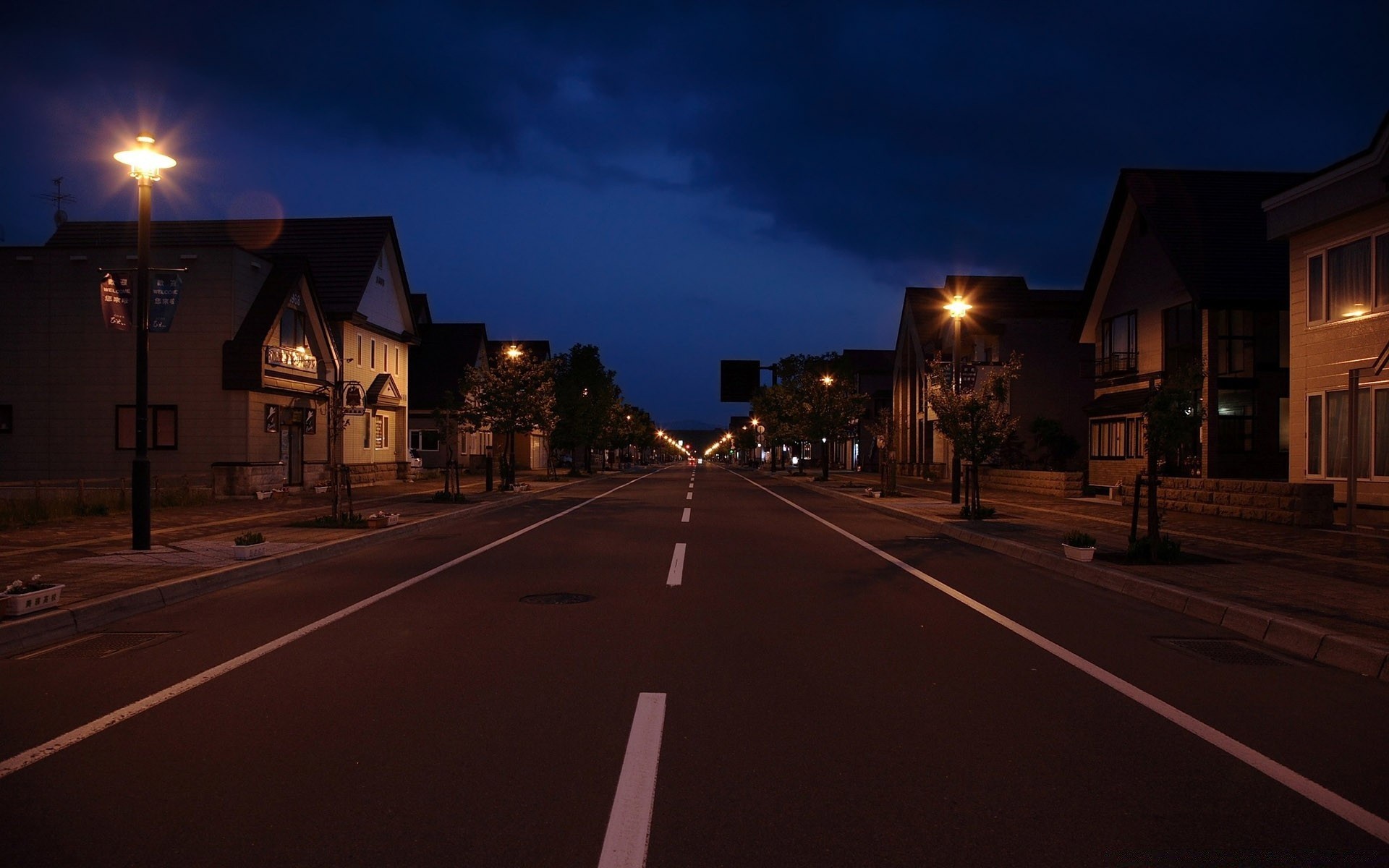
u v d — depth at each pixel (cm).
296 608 827
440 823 354
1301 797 386
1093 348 3294
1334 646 639
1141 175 2808
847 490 3103
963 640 694
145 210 1159
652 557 1216
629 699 526
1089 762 426
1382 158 1633
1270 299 2375
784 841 340
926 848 335
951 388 1975
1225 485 1819
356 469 3086
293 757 427
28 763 418
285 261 2547
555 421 3034
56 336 2312
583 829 349
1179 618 795
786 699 528
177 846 334
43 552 1148
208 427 2319
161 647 664
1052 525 1627
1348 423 1290
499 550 1303
